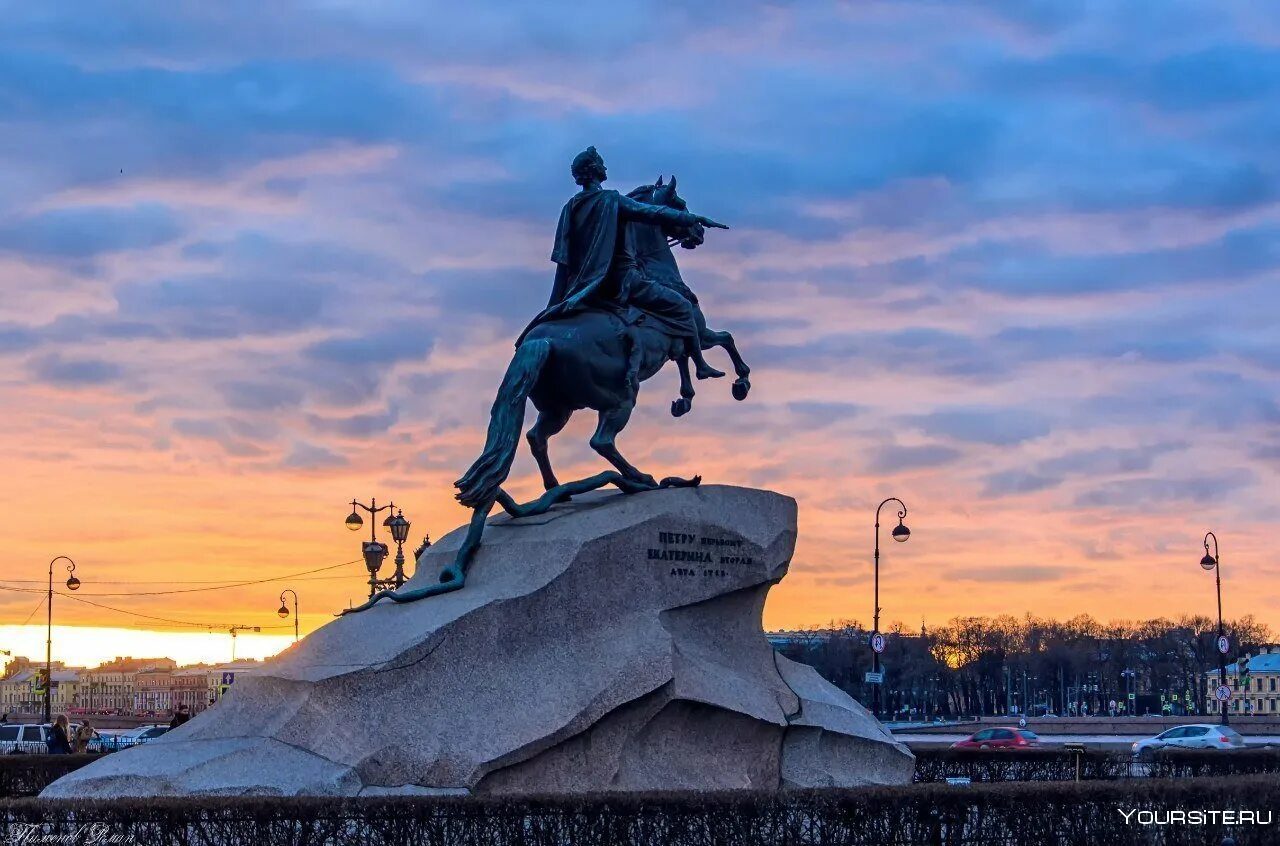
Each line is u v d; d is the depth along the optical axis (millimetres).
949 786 13133
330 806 11773
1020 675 125188
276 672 14328
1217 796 13297
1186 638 124750
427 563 15977
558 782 14039
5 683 148125
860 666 98500
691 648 15406
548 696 14203
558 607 14727
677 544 15547
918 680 120938
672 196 17172
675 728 14852
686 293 17125
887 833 12523
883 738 16234
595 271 16266
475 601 14500
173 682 131500
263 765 13297
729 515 16016
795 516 16562
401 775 13469
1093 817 13055
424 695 13945
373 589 29125
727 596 15875
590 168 16672
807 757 15742
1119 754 22672
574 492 16062
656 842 12117
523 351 15555
